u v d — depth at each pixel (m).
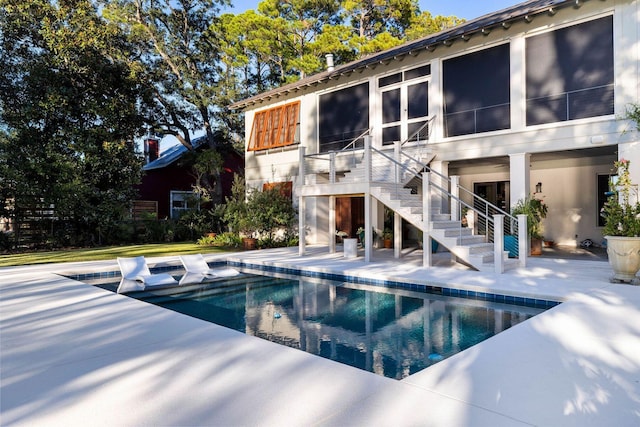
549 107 9.55
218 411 2.57
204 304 6.83
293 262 9.89
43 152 14.72
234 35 20.19
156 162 22.64
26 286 7.04
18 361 3.50
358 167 11.93
